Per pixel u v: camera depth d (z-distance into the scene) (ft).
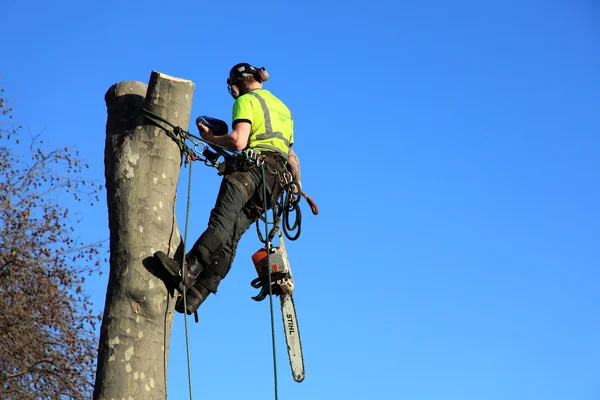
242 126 32.53
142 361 27.91
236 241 32.32
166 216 29.94
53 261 82.43
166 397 28.60
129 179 29.58
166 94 30.71
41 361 77.66
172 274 28.86
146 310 28.40
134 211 29.25
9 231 81.51
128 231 29.04
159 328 28.68
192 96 31.73
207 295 31.42
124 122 31.04
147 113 30.30
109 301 28.45
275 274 34.22
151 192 29.63
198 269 29.94
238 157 32.04
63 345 79.56
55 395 77.71
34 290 79.56
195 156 31.32
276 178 33.17
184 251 29.45
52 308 79.87
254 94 33.81
